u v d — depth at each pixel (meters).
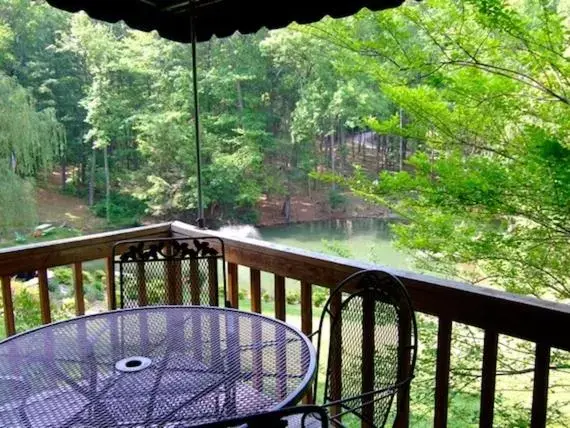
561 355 3.19
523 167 3.06
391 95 3.66
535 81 3.33
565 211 2.96
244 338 1.71
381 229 11.05
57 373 1.48
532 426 1.50
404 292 1.62
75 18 13.53
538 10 3.16
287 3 2.71
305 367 1.47
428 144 3.76
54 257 2.42
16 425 1.21
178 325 1.84
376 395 1.67
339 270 2.02
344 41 3.90
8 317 2.29
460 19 3.42
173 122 13.81
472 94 3.37
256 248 2.41
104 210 13.90
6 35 11.98
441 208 3.45
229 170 13.97
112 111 13.91
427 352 3.50
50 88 13.66
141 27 3.01
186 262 2.53
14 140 10.98
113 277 2.49
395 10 3.54
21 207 11.23
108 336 1.76
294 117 13.01
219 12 3.02
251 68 14.22
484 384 1.61
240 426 0.94
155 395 1.34
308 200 13.87
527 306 1.46
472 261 3.64
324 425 1.04
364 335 1.80
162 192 13.95
